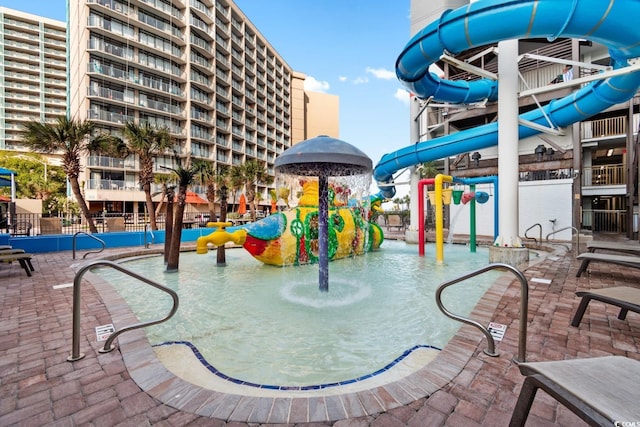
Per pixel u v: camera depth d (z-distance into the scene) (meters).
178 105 35.38
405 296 4.73
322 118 68.75
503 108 6.94
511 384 2.06
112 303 3.93
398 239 13.14
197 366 2.49
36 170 35.94
